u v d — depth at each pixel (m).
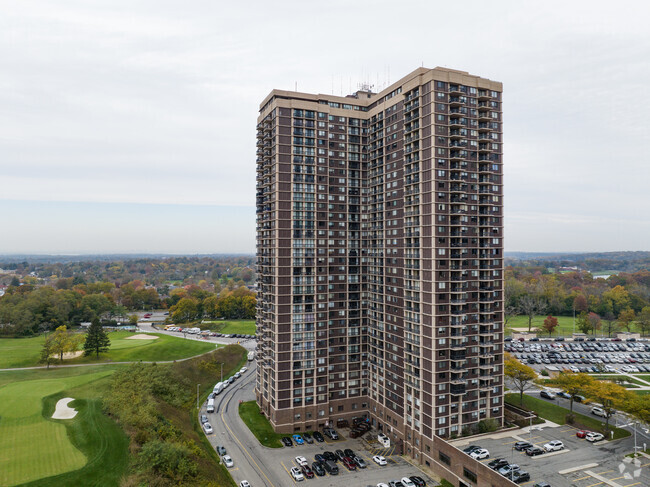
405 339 93.38
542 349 175.88
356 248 110.44
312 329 103.81
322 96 109.75
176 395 114.38
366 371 110.31
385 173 103.75
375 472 82.75
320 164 107.38
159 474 67.56
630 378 135.25
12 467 67.25
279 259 101.50
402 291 95.44
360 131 112.56
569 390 98.50
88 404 93.81
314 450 92.62
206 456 83.88
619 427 91.00
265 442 95.44
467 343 88.00
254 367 155.75
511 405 102.25
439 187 87.31
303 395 102.81
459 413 86.69
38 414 87.62
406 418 92.69
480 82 92.94
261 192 118.19
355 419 108.38
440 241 86.50
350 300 109.06
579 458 75.94
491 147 94.31
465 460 74.62
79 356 145.25
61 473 65.69
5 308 177.25
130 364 133.75
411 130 92.94
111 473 67.19
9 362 135.12
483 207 92.81
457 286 87.31
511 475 68.38
